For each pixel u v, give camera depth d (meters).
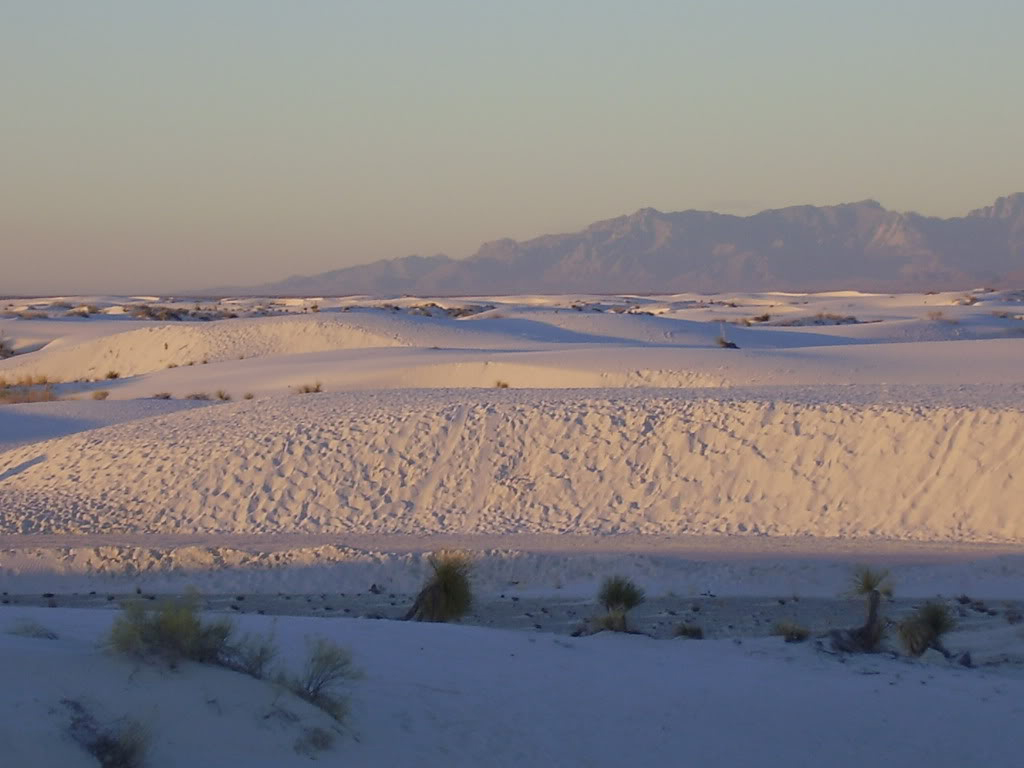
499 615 28.30
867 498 40.09
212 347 117.69
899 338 123.25
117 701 12.22
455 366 85.25
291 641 18.03
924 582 31.27
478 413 48.81
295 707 13.26
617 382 77.44
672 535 38.88
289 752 12.45
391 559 34.94
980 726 17.08
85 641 15.74
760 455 43.31
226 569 35.69
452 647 19.23
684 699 17.34
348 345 114.88
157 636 13.40
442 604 25.58
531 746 14.52
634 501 42.12
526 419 47.84
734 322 169.12
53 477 48.84
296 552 35.94
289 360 99.25
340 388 84.69
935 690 18.89
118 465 48.47
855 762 15.34
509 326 126.94
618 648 20.80
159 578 35.62
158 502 44.78
